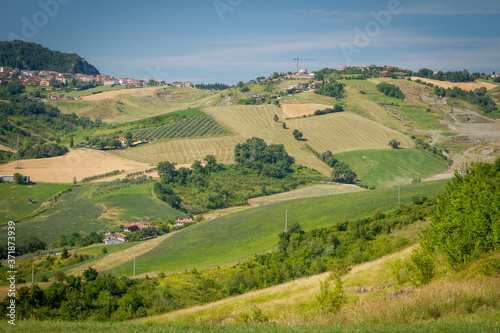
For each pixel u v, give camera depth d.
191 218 141.62
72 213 131.62
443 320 16.95
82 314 50.38
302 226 90.44
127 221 131.25
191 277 67.75
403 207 82.44
